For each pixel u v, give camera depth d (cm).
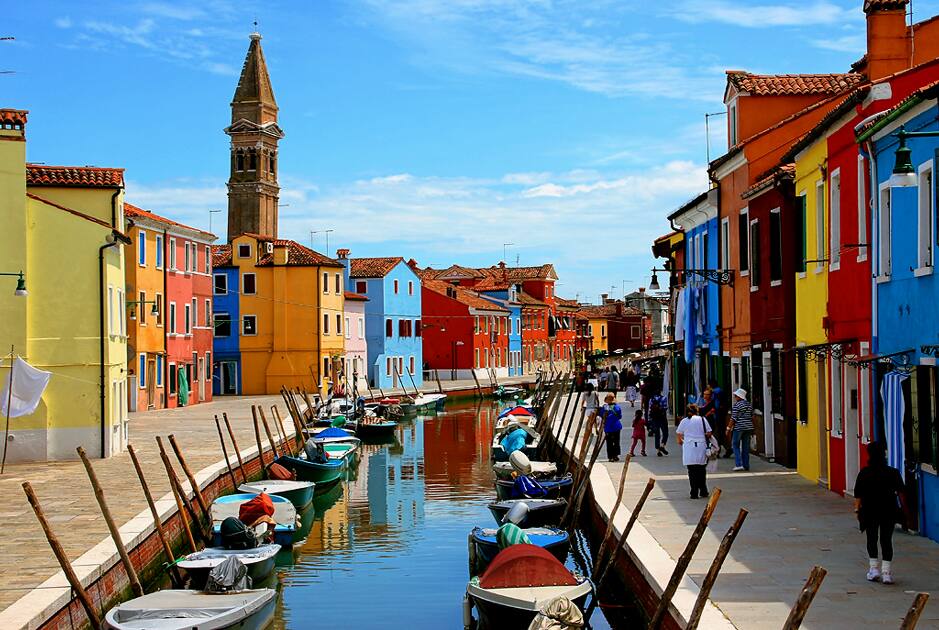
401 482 3122
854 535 1456
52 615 1205
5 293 2677
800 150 2069
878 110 1631
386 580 1820
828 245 1888
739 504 1756
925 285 1395
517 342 9356
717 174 2831
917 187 1423
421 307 8169
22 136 2697
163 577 1780
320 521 2441
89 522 1761
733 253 2719
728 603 1098
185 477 2312
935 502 1375
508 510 2084
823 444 1967
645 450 2742
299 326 6184
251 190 9369
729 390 2766
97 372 2733
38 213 2716
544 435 3381
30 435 2697
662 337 10688
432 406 6147
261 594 1438
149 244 4738
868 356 1622
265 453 3056
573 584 1390
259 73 9438
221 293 6250
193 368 5284
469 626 1477
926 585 1155
